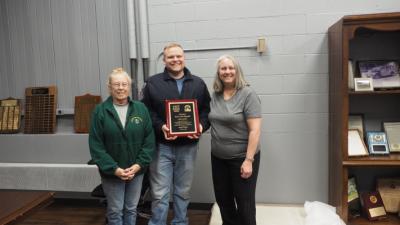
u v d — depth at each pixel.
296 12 2.73
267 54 2.80
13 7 3.20
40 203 1.57
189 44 2.89
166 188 2.29
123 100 2.13
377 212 2.50
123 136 2.07
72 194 3.28
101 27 3.07
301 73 2.77
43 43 3.20
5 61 3.28
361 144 2.51
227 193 2.25
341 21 2.29
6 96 3.33
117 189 2.12
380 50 2.66
